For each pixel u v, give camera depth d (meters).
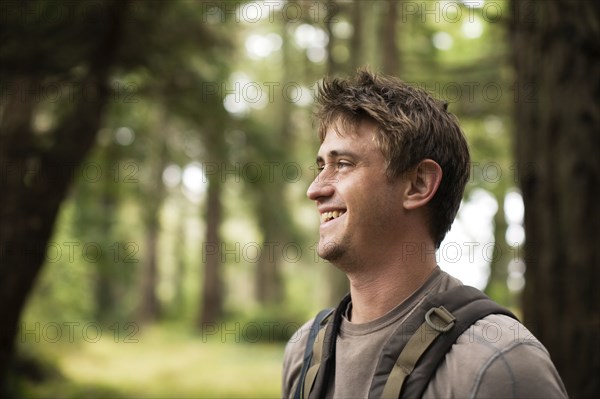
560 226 3.04
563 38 3.06
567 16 3.05
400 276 1.44
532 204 3.14
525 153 3.18
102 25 6.01
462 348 1.27
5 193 6.13
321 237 1.48
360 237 1.44
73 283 14.47
